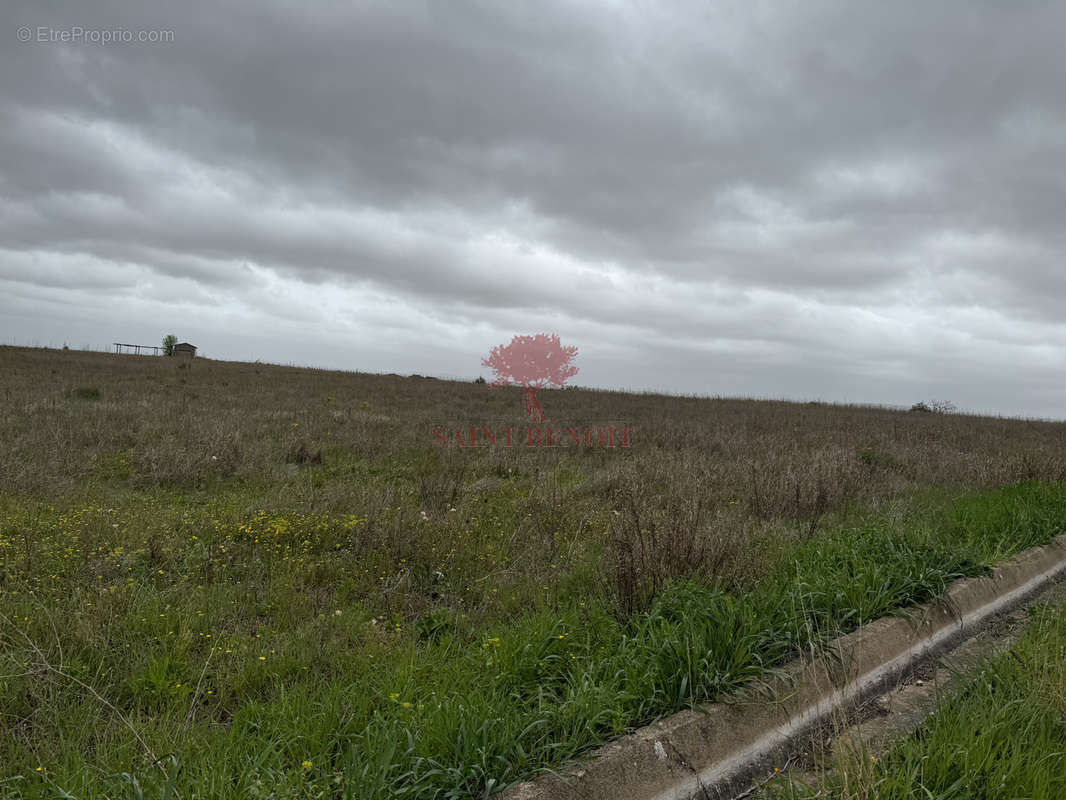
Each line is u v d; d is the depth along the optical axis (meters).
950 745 2.86
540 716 2.83
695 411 23.62
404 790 2.27
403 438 12.84
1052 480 9.86
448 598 4.68
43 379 20.44
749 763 3.01
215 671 3.39
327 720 2.81
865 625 4.14
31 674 3.11
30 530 5.52
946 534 6.34
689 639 3.40
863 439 15.34
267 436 12.03
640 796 2.64
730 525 5.79
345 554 5.47
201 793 2.24
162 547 5.35
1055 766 2.77
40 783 2.34
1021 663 3.80
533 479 9.18
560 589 4.73
